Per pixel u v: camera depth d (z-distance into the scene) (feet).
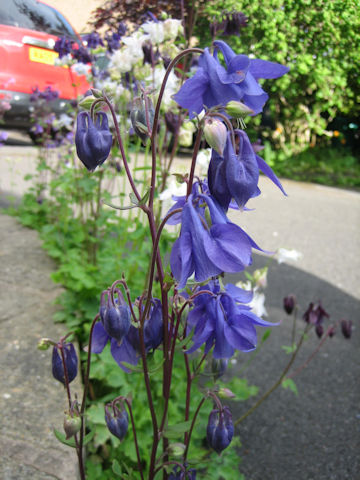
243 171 2.93
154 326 3.87
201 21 9.91
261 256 15.60
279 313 11.90
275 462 7.31
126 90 8.95
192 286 4.00
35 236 12.73
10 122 14.61
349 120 26.07
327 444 7.71
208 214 3.00
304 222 19.81
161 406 4.21
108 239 11.14
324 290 13.50
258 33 10.23
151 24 7.66
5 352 7.57
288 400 8.73
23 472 5.31
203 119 3.00
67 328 8.45
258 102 3.12
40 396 6.63
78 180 10.62
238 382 8.05
